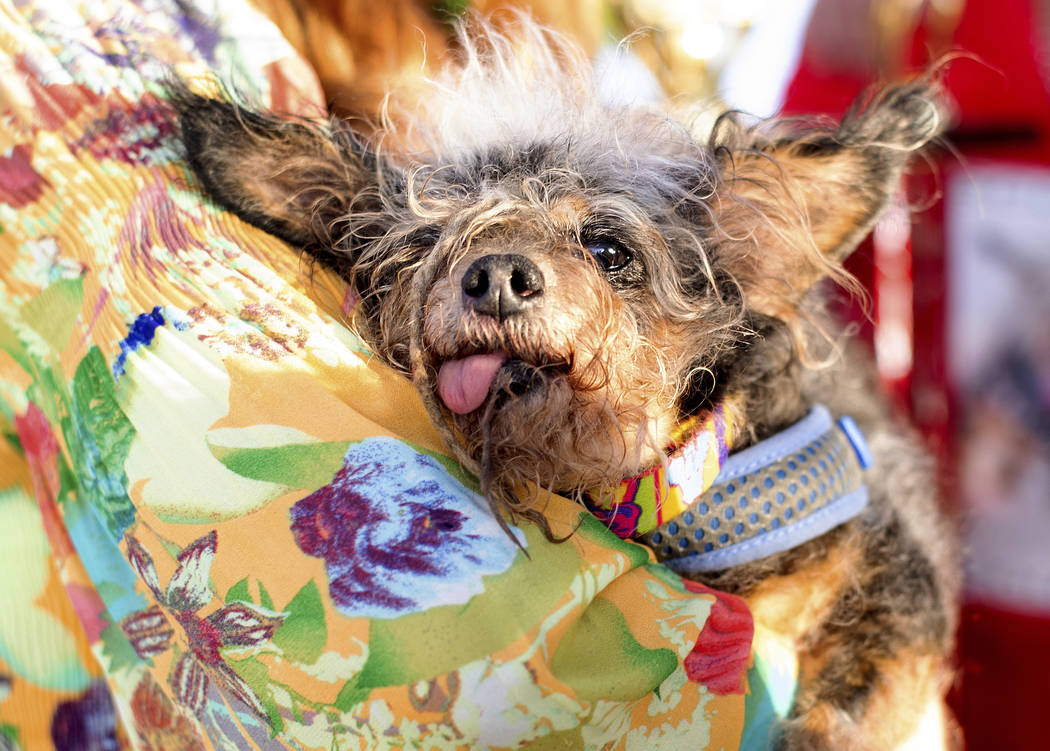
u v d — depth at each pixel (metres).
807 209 0.40
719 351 0.39
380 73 0.42
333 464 0.31
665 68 0.52
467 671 0.29
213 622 0.31
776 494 0.37
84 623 0.37
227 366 0.32
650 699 0.32
